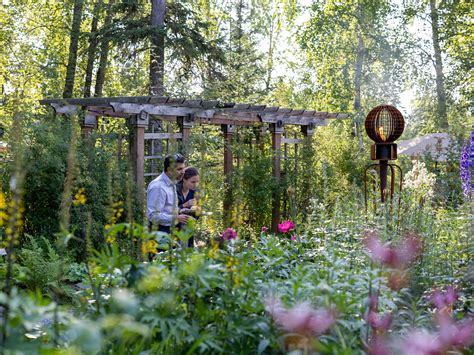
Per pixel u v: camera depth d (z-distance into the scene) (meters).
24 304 1.83
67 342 2.28
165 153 10.18
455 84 21.88
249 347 2.53
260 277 3.02
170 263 3.00
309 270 3.13
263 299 2.56
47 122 8.52
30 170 7.45
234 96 15.52
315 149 12.03
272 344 2.43
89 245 2.76
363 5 19.92
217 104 9.63
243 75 16.67
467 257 4.25
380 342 2.44
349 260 3.94
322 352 2.27
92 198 7.34
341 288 2.95
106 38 15.84
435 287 3.49
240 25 23.53
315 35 21.05
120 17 16.73
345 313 2.63
